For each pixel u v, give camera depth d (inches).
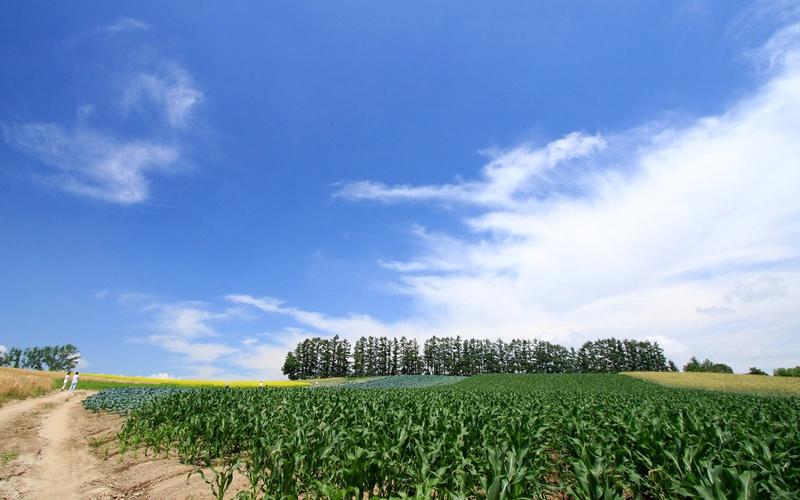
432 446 314.8
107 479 350.9
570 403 774.5
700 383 2165.4
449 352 5017.2
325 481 265.0
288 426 441.4
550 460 353.7
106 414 818.8
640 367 4822.8
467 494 266.8
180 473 369.7
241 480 348.2
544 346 5137.8
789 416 557.0
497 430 412.5
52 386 1483.8
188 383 2174.0
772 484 226.8
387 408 602.5
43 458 421.4
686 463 271.0
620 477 289.7
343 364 4527.6
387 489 282.7
